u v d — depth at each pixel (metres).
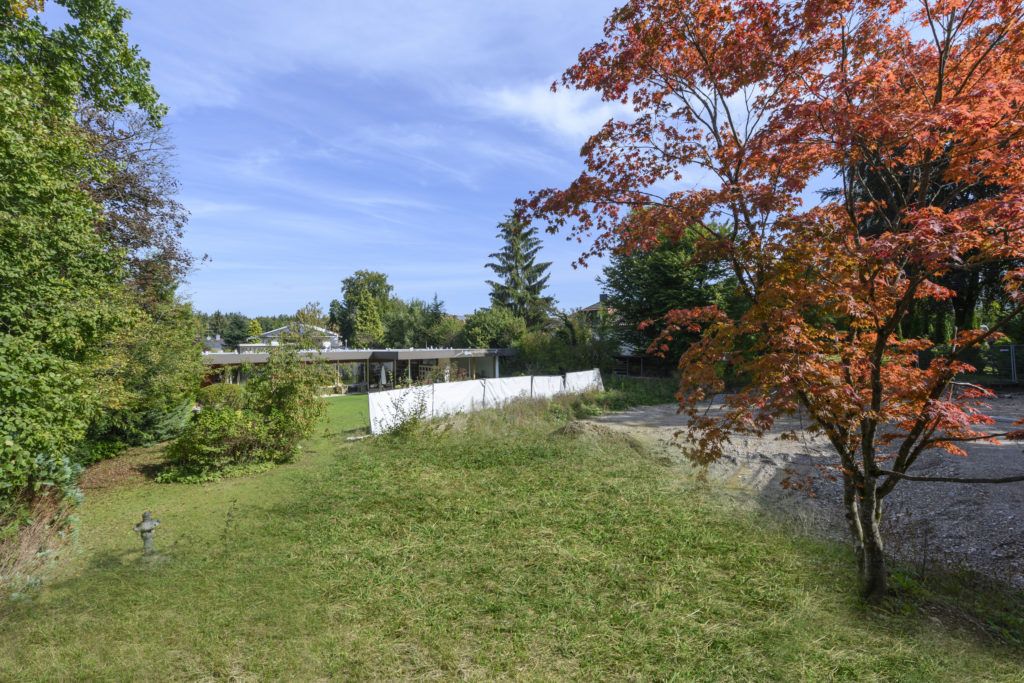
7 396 6.38
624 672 3.89
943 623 4.41
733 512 7.55
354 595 5.19
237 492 9.30
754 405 4.39
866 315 4.21
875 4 4.38
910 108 4.46
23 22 10.05
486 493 8.72
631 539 6.55
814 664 3.89
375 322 57.88
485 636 4.42
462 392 18.28
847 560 5.80
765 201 4.05
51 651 4.26
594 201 5.16
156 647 4.32
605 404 20.38
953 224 3.59
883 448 9.99
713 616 4.68
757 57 4.54
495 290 49.62
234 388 20.00
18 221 7.07
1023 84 4.11
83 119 13.41
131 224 14.56
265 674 3.94
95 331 8.09
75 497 7.25
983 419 4.65
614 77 5.25
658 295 29.59
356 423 17.64
